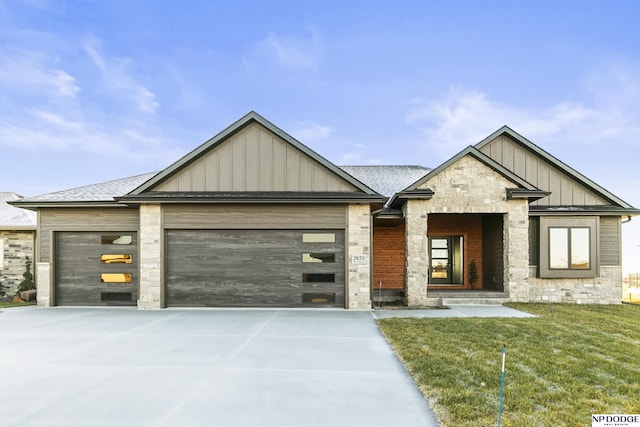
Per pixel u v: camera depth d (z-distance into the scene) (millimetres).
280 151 11523
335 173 11391
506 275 12523
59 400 4309
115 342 7008
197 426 3672
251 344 6828
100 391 4570
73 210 12047
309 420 3799
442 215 15523
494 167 12359
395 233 15367
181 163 11352
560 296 13508
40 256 11969
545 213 13375
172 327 8375
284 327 8344
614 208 13617
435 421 3775
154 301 11109
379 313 10305
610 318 9461
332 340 7133
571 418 3779
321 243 11258
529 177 14438
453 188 12414
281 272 11227
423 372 5137
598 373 5180
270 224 11227
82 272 11984
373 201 11000
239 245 11273
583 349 6375
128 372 5270
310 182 11438
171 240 11320
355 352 6289
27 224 14453
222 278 11227
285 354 6164
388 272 15242
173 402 4238
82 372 5281
